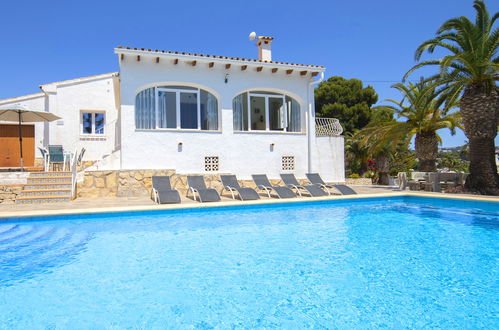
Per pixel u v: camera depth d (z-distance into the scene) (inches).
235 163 577.3
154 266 201.2
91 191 470.3
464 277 178.9
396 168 1125.1
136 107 533.6
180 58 528.4
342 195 485.4
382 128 700.0
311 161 625.3
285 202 426.6
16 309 141.0
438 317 131.9
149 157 526.3
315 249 238.8
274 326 125.1
